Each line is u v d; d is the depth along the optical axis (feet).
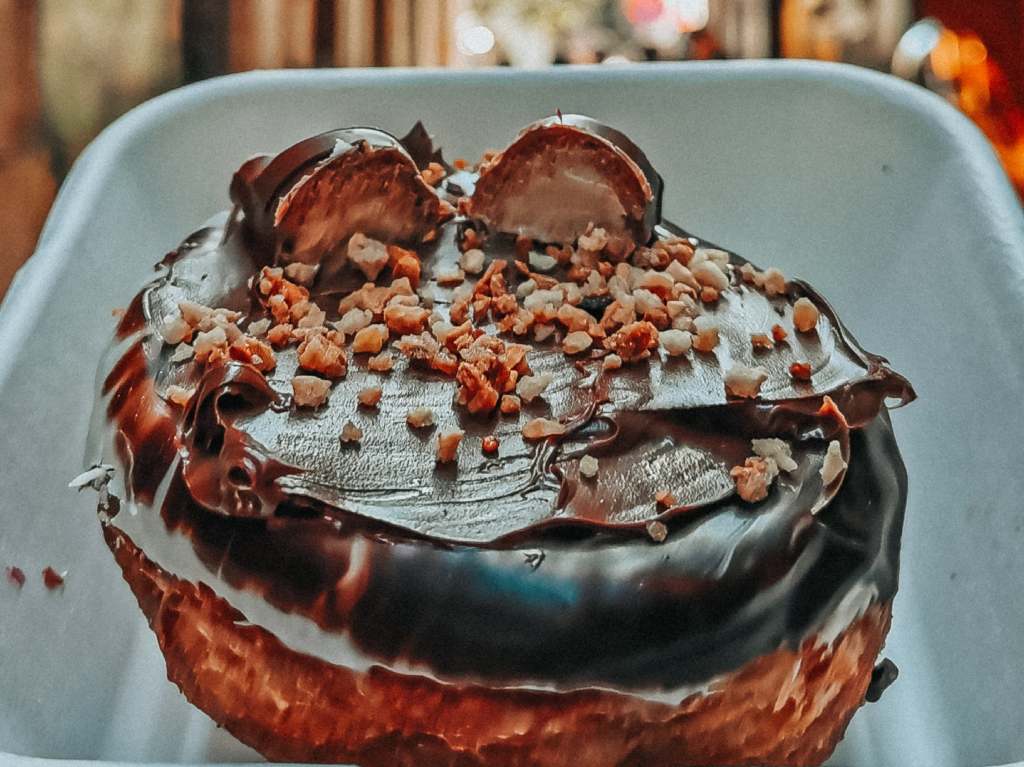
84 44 0.89
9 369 0.52
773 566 0.38
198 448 0.40
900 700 0.50
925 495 0.56
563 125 0.50
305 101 0.72
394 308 0.46
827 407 0.42
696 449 0.41
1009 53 0.90
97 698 0.50
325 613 0.38
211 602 0.40
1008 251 0.56
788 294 0.49
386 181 0.50
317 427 0.41
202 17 0.91
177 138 0.71
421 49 0.95
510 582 0.37
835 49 0.95
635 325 0.45
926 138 0.66
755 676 0.38
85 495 0.54
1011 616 0.46
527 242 0.52
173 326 0.46
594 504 0.39
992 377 0.53
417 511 0.38
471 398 0.42
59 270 0.59
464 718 0.38
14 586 0.47
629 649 0.37
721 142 0.72
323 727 0.39
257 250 0.50
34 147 0.89
